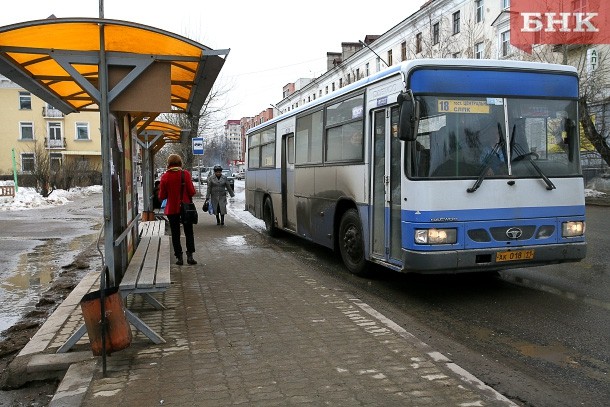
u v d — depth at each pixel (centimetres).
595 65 2428
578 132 714
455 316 625
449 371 425
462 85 668
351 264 852
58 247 1288
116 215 554
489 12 3322
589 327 575
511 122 681
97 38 507
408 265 654
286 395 383
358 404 367
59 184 3750
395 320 610
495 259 659
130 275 554
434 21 3875
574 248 695
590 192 2648
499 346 519
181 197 917
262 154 1450
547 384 427
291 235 1390
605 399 398
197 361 454
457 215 648
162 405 370
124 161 607
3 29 457
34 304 765
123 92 524
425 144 651
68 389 400
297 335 523
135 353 475
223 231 1509
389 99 709
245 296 690
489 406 362
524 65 695
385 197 725
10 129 5691
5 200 2806
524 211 674
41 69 589
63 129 5800
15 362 466
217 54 516
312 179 1027
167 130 1425
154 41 508
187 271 868
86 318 434
